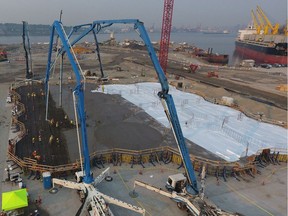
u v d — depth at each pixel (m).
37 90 63.28
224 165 32.09
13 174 27.05
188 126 45.03
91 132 40.44
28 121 43.50
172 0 89.50
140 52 179.00
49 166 28.84
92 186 24.27
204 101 62.22
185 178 26.42
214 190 28.19
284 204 26.58
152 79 84.62
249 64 139.12
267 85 90.62
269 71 123.44
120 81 79.19
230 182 29.89
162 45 94.38
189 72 107.00
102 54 157.25
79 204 24.42
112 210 24.02
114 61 129.12
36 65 105.81
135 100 59.00
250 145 39.59
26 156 31.81
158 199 26.09
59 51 47.44
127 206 22.48
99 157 31.97
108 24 35.09
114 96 61.47
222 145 38.72
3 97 57.03
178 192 25.72
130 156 32.47
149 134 40.66
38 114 47.00
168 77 91.88
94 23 37.09
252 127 47.78
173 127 23.73
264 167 33.97
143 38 24.22
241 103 64.69
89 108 51.91
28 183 27.12
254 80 99.12
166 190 26.88
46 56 135.50
